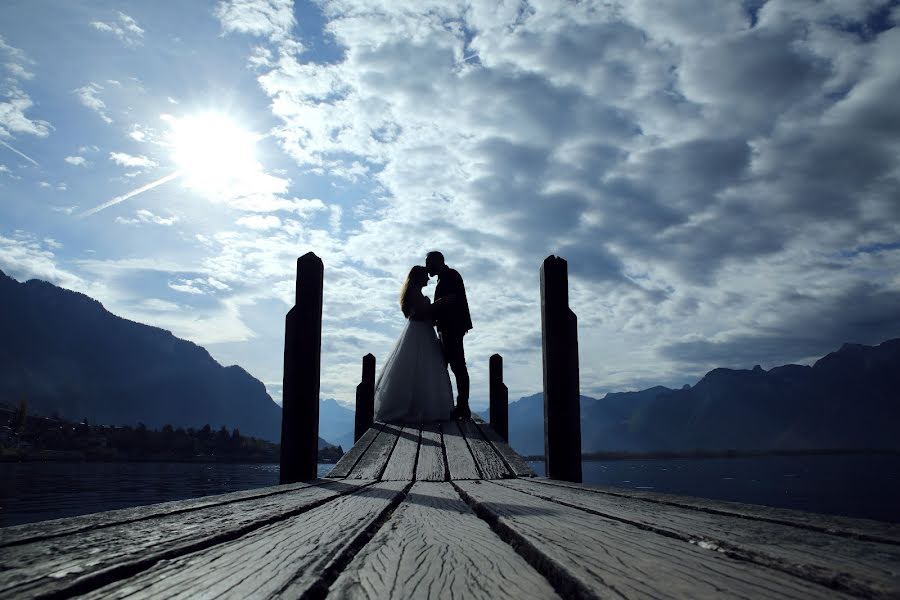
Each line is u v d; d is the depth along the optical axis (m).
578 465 5.95
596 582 1.27
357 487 4.04
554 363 6.09
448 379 9.45
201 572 1.51
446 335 9.20
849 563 1.40
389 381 9.10
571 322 6.18
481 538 2.11
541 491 3.73
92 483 45.56
